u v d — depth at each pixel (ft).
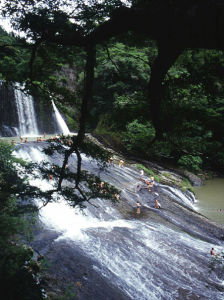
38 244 41.73
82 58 23.21
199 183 104.63
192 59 18.06
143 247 46.01
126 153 104.58
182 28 10.23
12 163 49.39
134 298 34.24
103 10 17.37
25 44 19.67
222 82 16.85
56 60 22.61
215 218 71.31
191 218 62.59
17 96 111.14
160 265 41.57
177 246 47.98
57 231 47.44
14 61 23.88
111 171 80.28
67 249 41.75
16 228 30.48
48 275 34.45
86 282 35.12
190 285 37.70
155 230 53.47
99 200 60.64
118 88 92.89
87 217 54.13
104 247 44.14
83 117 18.94
